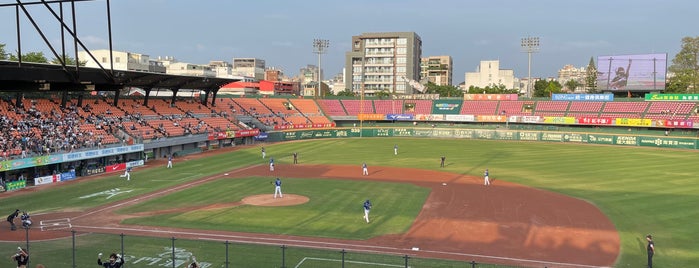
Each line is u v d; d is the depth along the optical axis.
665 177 57.12
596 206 42.28
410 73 180.50
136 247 30.05
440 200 44.53
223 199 44.47
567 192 48.56
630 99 109.06
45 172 56.75
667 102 104.94
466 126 118.00
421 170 63.38
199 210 39.97
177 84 89.56
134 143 68.25
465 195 46.91
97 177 57.47
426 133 116.44
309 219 37.03
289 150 87.69
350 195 46.53
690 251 29.91
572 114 110.12
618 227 35.47
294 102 124.38
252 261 27.48
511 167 66.12
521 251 29.81
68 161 56.78
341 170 63.25
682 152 84.50
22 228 34.66
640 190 49.19
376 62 183.25
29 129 60.59
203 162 71.12
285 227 34.69
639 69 108.94
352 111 125.88
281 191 48.41
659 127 99.00
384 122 125.44
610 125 102.44
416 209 40.81
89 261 27.47
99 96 82.44
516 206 42.19
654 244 31.39
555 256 28.92
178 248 29.77
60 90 12.19
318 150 88.06
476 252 29.53
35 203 43.22
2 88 11.49
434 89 178.00
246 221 36.34
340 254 28.84
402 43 180.50
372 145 97.12
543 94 168.12
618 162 71.00
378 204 42.62
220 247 30.02
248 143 98.62
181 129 83.12
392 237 32.53
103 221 36.53
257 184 52.47
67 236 32.59
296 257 28.20
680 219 37.53
